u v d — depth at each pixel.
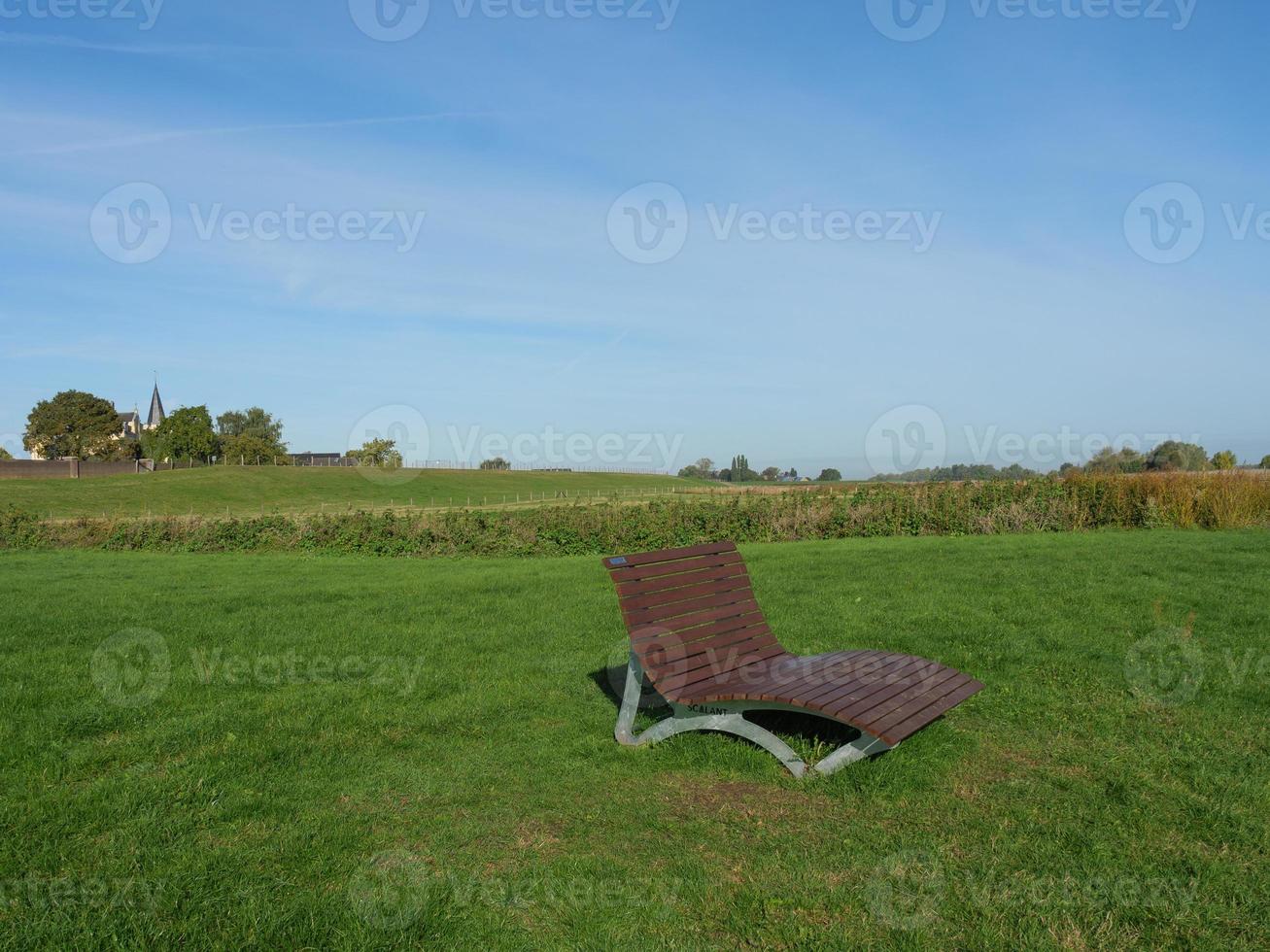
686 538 19.30
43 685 6.63
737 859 3.83
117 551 21.52
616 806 4.41
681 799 4.50
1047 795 4.47
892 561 12.77
